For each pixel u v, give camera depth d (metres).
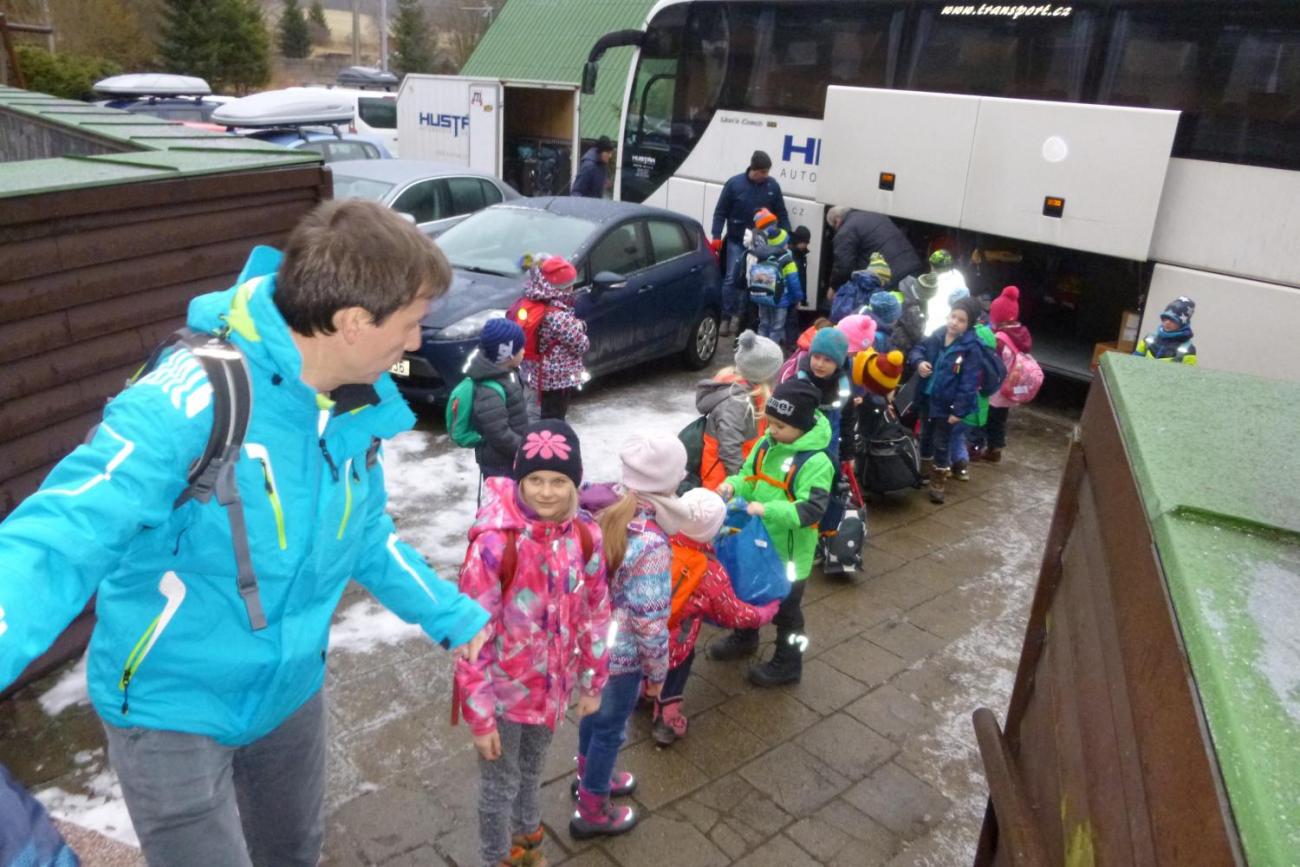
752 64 10.39
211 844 1.73
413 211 9.69
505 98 17.77
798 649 4.05
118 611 1.60
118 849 2.58
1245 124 7.06
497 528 2.44
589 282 7.46
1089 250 7.80
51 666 3.82
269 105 14.57
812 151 9.95
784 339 9.36
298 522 1.64
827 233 10.05
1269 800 0.74
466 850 3.05
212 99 20.42
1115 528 1.46
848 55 9.48
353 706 3.76
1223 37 7.09
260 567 1.60
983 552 5.62
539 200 8.29
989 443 7.21
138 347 4.07
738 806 3.38
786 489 3.62
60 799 3.14
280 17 61.34
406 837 3.09
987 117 8.27
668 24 11.20
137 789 1.67
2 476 3.56
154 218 4.04
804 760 3.65
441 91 16.55
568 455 2.41
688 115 11.19
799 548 3.77
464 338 6.50
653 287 8.02
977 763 3.70
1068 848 1.34
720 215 9.82
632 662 2.88
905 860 3.18
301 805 2.04
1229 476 1.32
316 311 1.52
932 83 8.84
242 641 1.65
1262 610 0.99
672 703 3.61
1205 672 0.91
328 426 1.68
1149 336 6.73
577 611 2.59
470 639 2.09
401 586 2.03
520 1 29.69
